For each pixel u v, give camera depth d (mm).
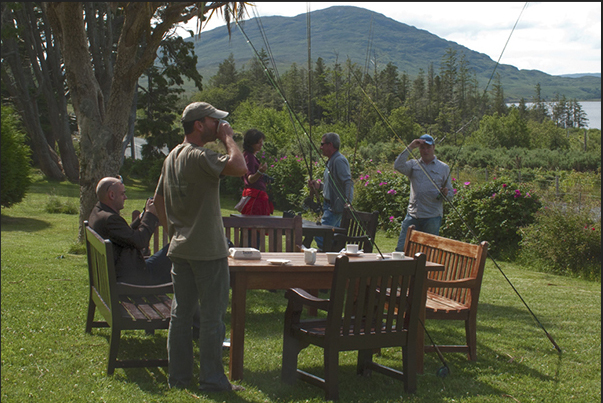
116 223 4090
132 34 8023
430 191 6113
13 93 24328
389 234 12141
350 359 4148
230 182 20141
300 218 5332
